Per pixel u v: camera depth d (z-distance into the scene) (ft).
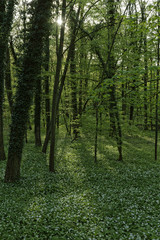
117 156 60.75
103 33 50.98
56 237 21.20
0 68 52.26
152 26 29.12
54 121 44.65
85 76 52.60
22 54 39.09
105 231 22.63
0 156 55.36
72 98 77.46
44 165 50.03
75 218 25.31
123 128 55.16
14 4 48.65
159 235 21.45
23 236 21.35
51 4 38.58
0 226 22.84
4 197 31.07
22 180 39.09
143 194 33.30
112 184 38.45
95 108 47.39
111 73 51.88
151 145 78.28
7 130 106.52
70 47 48.39
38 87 68.69
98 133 53.57
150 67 30.71
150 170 47.70
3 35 49.67
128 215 26.32
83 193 33.60
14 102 39.70
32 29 38.27
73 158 57.11
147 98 40.01
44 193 34.04
